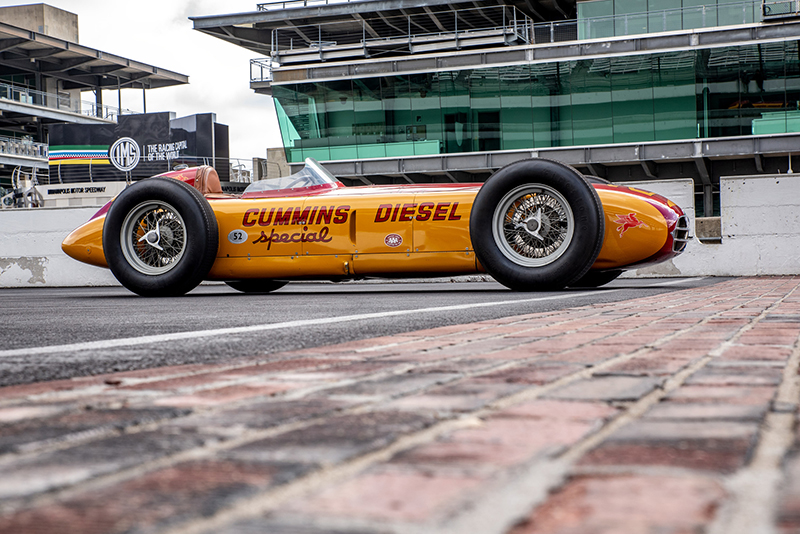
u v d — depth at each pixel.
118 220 5.85
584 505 0.56
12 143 38.62
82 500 0.60
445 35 25.09
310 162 6.08
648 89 22.25
